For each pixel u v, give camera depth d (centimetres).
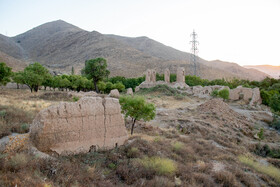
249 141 2048
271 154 1761
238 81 7488
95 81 4953
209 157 1193
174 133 1777
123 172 793
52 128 888
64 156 894
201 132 1972
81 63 14425
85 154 941
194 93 5028
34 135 888
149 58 14312
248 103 4319
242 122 2706
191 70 11162
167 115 2523
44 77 4500
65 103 934
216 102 3039
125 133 1130
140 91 5381
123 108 1474
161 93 4650
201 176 852
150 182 721
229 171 979
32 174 653
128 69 11800
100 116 1030
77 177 689
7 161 705
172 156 1073
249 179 928
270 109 4081
